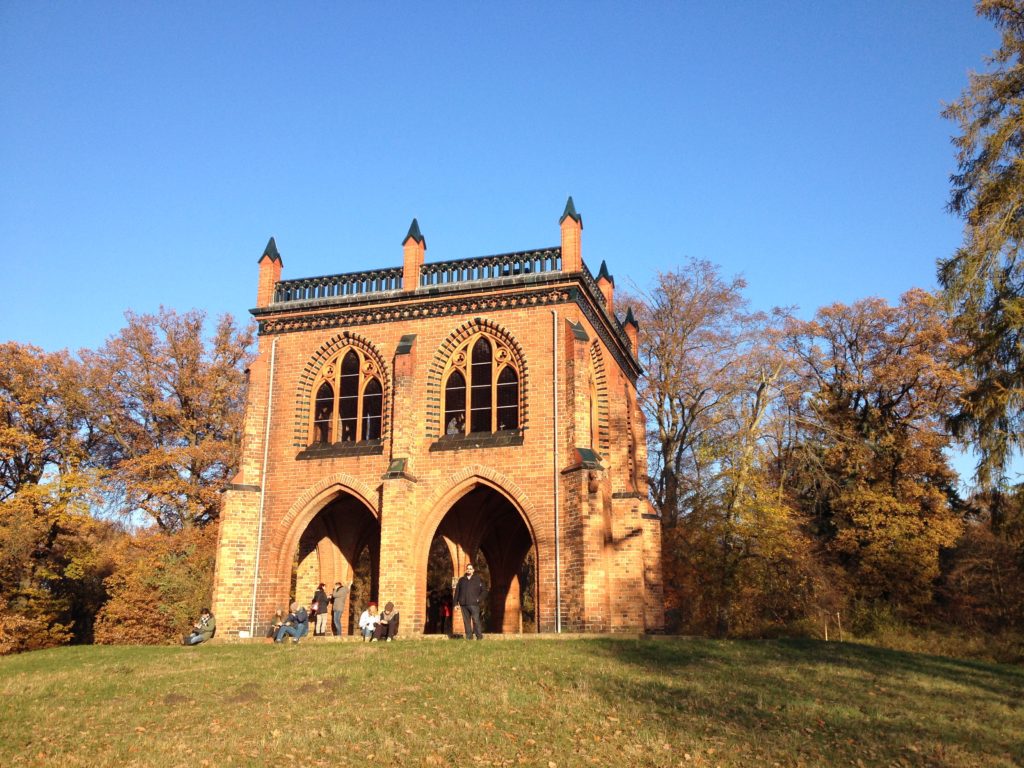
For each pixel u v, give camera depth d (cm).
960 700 1809
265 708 1700
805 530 4969
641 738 1445
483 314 3353
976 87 2641
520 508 3105
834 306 5284
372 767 1316
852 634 3778
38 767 1332
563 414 3136
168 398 5056
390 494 3114
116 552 4834
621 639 2505
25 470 4750
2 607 4275
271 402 3525
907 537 4566
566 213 3381
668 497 4800
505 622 3981
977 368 2534
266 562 3331
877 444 4931
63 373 4806
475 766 1319
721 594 3850
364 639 2794
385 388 3406
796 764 1321
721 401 4684
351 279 3606
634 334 4462
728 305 5059
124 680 2045
